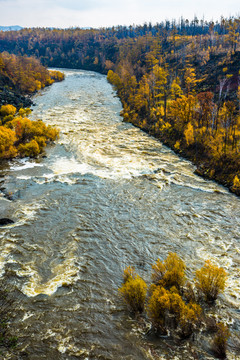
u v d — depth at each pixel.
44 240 20.73
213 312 14.52
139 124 56.81
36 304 15.10
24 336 13.27
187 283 15.58
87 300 15.52
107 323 14.06
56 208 25.36
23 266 18.00
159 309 13.39
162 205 26.62
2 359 12.05
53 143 44.31
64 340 13.13
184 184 31.36
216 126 39.81
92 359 12.25
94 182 31.19
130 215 24.75
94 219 23.88
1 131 36.62
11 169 33.84
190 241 21.12
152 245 20.64
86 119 60.81
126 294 14.73
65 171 33.94
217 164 34.06
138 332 13.52
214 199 27.84
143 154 41.31
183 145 42.56
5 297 15.37
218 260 18.89
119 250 20.02
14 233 21.34
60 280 16.95
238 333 13.36
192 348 12.57
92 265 18.38
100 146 44.06
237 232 22.22
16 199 26.59
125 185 30.80
